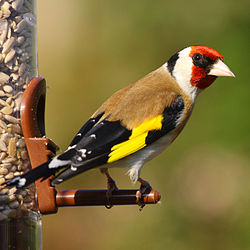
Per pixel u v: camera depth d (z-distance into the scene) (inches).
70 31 548.4
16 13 254.2
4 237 238.2
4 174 238.8
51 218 503.2
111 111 255.6
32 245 246.7
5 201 238.8
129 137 249.9
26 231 244.1
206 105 510.9
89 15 552.4
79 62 544.4
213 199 484.7
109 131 247.6
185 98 276.1
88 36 549.6
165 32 549.6
